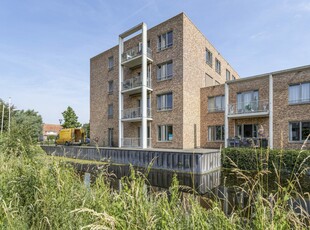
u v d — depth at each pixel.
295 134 14.34
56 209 2.85
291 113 14.52
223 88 18.80
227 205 3.36
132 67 21.97
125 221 2.20
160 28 19.66
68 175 3.89
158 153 14.04
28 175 3.57
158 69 19.73
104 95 25.25
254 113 15.53
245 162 11.85
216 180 10.70
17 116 38.72
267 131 15.70
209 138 19.39
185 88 17.91
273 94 15.44
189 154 12.49
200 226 2.20
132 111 20.12
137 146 19.47
